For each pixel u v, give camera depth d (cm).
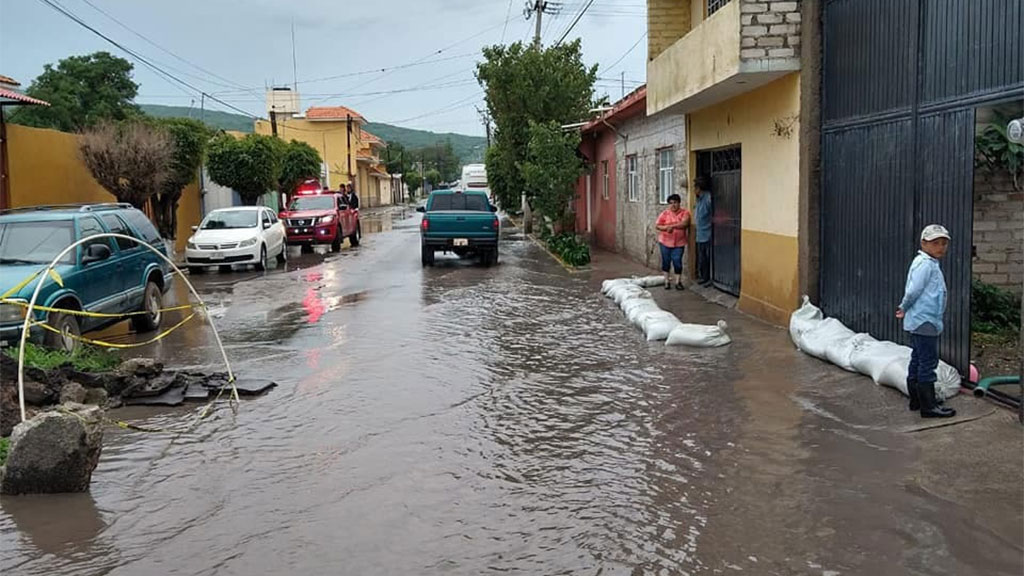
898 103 839
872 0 885
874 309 897
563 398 812
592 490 574
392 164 10425
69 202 2048
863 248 917
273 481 608
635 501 552
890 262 861
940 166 768
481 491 578
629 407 772
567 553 480
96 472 638
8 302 811
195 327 1293
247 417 777
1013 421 661
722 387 826
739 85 1142
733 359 944
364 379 909
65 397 801
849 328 951
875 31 880
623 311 1295
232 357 1050
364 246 2938
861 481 566
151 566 477
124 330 1282
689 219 1541
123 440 716
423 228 2092
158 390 852
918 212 805
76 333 1047
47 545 508
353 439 700
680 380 862
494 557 478
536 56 2791
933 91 778
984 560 450
